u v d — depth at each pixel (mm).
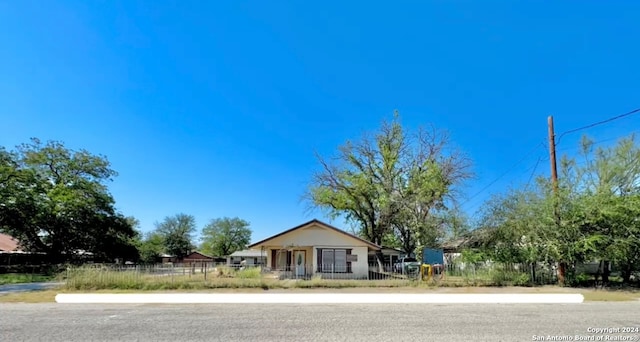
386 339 7242
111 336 7531
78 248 36781
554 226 17656
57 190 34469
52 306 11969
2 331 8008
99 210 38094
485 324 8703
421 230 24375
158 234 73375
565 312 10562
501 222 19141
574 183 18484
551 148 18688
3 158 32375
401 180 29016
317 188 31188
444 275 18781
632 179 20141
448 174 26750
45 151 35375
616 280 19156
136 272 17312
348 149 30359
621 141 20719
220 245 79438
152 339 7281
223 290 15719
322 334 7684
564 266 17828
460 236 26672
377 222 30703
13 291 16234
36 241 35625
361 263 24469
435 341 7078
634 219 16609
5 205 30938
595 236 16531
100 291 15422
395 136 29875
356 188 29922
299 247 24828
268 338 7344
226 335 7605
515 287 17078
